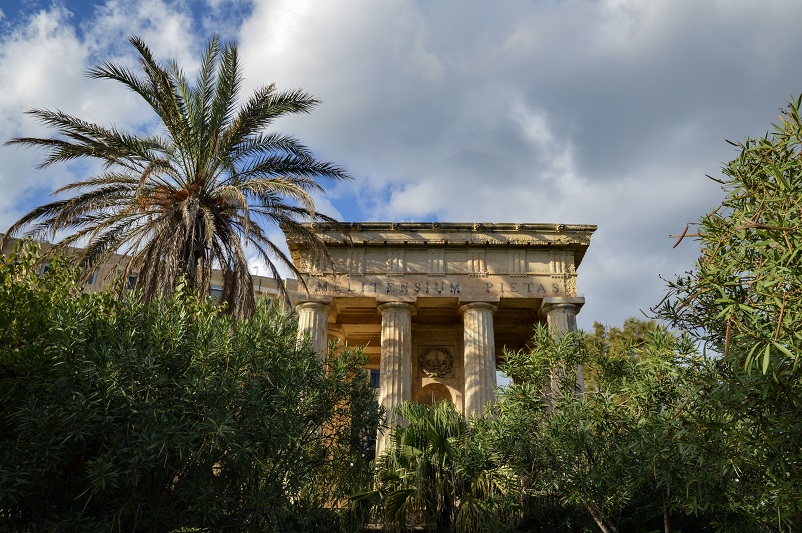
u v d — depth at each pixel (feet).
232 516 41.52
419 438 59.88
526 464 53.47
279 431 41.98
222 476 41.96
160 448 36.94
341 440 53.16
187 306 49.49
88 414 36.58
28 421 36.99
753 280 19.92
